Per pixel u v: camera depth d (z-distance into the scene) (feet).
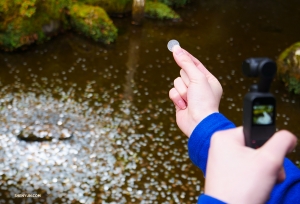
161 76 13.66
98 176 9.25
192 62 2.42
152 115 11.55
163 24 17.58
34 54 13.97
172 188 9.14
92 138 10.37
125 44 15.47
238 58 15.67
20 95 11.73
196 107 2.27
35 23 14.25
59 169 9.31
